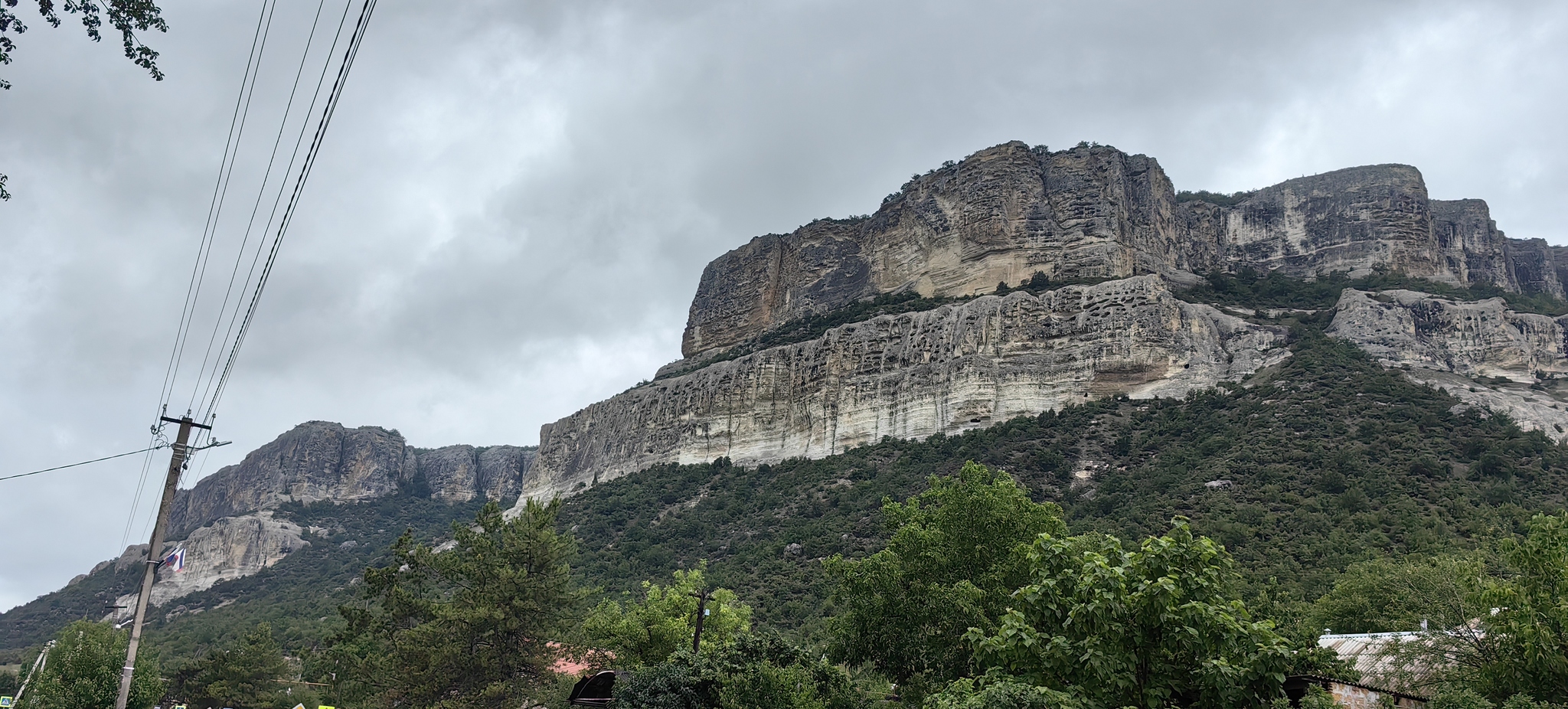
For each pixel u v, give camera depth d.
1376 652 34.38
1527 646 26.14
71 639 68.56
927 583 42.34
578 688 43.78
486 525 60.31
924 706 26.31
